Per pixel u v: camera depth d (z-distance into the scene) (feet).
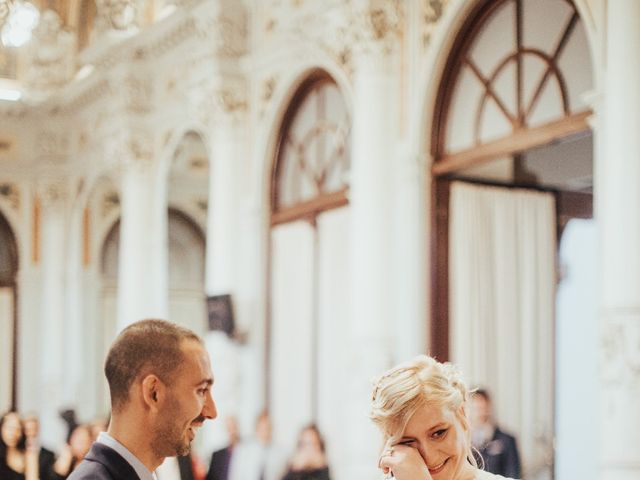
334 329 32.24
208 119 37.86
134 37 42.86
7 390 54.34
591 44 22.24
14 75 55.21
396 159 28.71
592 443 27.35
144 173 44.01
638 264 20.30
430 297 27.81
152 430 9.10
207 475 31.32
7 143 54.08
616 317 20.42
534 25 24.84
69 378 52.44
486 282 27.63
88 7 53.11
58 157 53.01
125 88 43.93
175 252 54.39
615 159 20.70
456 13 26.78
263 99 35.94
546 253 27.99
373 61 28.99
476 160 26.48
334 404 31.96
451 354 27.55
